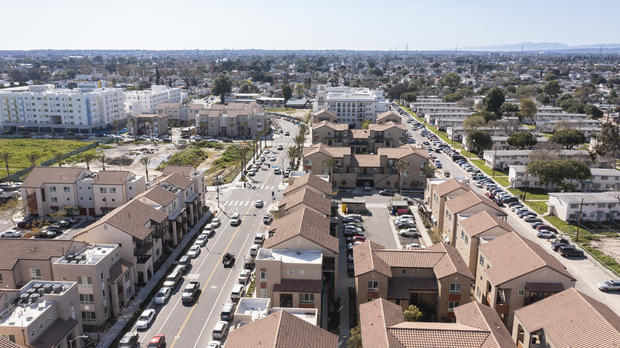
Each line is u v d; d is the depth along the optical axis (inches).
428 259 2861.7
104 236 3129.9
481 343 2017.7
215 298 3041.3
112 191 4416.8
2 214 4670.3
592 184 5398.6
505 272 2672.2
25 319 2234.3
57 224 4303.6
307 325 2054.6
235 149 7657.5
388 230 4210.1
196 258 3619.6
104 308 2778.1
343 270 3427.7
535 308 2347.4
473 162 6727.4
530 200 5024.6
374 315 2266.2
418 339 2048.5
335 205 4338.1
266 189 5511.8
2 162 6702.8
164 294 2992.1
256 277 2755.9
